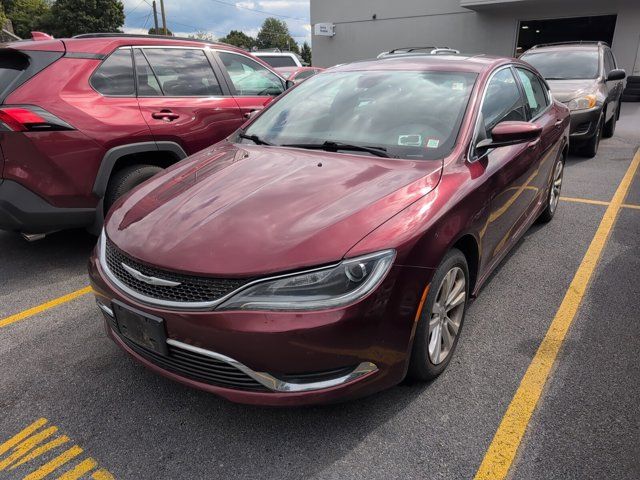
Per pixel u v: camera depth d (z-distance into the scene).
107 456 2.21
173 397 2.58
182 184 2.74
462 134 2.87
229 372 2.09
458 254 2.55
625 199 5.67
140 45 4.50
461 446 2.21
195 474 2.11
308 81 3.82
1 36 30.98
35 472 2.14
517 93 3.82
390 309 2.12
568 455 2.14
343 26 21.17
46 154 3.68
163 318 2.12
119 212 2.66
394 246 2.12
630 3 15.99
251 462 2.16
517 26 17.91
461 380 2.64
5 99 3.60
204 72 4.98
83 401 2.56
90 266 2.57
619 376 2.64
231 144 3.41
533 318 3.22
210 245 2.14
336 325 1.99
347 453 2.19
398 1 19.67
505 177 3.06
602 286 3.62
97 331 3.23
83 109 3.90
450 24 19.05
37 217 3.75
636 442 2.20
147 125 4.27
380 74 3.53
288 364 2.00
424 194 2.41
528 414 2.38
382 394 2.54
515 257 4.14
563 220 5.01
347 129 3.16
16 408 2.52
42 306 3.57
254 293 2.00
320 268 2.01
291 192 2.45
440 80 3.31
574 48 8.91
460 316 2.77
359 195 2.37
